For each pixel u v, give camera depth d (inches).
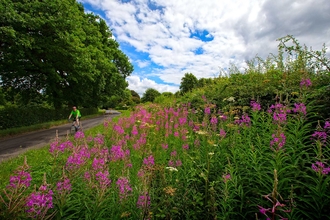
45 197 94.9
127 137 247.4
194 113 320.5
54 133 541.0
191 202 115.6
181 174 154.7
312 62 209.8
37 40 568.7
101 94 1353.3
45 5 556.4
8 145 389.1
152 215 108.0
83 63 690.2
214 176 141.3
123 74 1577.3
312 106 139.9
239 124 188.1
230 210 108.6
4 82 694.5
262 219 102.6
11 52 550.0
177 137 231.9
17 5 510.3
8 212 92.0
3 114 576.7
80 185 138.3
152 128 281.7
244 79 316.8
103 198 119.9
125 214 108.7
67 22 605.9
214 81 437.4
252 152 129.3
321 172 96.8
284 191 106.9
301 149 129.4
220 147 168.6
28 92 772.6
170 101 523.2
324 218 97.5
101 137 240.2
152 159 157.6
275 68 291.4
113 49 1322.6
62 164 155.7
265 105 215.6
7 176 188.5
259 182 113.4
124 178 118.2
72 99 1014.4
